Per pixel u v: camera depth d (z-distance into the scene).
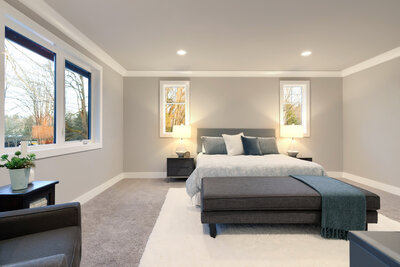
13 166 1.47
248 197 1.89
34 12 2.15
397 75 3.47
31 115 2.21
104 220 2.38
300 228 2.14
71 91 2.96
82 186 3.00
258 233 2.04
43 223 1.17
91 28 2.78
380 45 3.32
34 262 0.62
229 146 4.01
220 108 4.75
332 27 2.76
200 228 2.15
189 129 4.46
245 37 3.05
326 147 4.76
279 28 2.79
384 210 2.67
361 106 4.21
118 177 4.39
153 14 2.46
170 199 3.12
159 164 4.73
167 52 3.61
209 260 1.61
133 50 3.52
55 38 2.40
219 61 4.05
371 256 0.66
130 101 4.70
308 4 2.27
